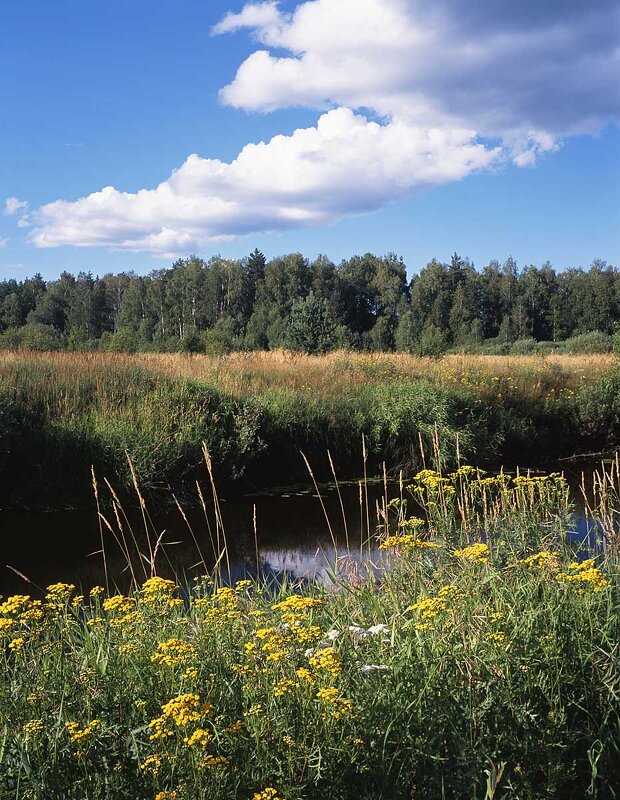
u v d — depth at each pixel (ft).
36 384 40.37
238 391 45.03
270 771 8.64
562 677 10.98
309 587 18.30
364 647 12.23
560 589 13.62
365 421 44.37
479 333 255.91
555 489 21.39
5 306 322.75
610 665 11.50
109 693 10.05
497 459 49.34
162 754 8.55
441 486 20.90
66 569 25.54
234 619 12.55
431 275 322.96
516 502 20.77
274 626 13.14
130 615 12.39
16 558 26.71
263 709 9.42
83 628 14.33
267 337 174.50
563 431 54.80
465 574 15.48
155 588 12.97
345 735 9.24
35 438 35.17
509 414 52.01
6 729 8.72
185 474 36.22
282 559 26.78
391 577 16.71
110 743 9.09
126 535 30.14
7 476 34.09
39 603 12.05
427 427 43.91
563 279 340.39
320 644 11.78
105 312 328.08
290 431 41.78
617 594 14.05
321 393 47.16
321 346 107.14
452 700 10.30
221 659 10.86
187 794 8.12
